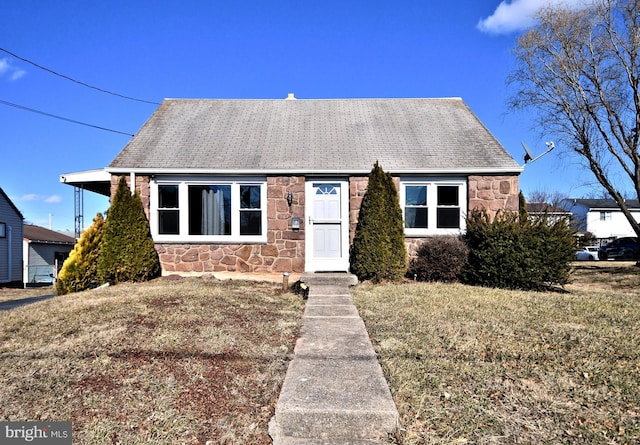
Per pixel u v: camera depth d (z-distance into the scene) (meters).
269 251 10.02
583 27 16.55
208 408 3.37
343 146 10.81
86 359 4.13
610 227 40.44
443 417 3.17
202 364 4.07
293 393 3.43
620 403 3.35
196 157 10.26
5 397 3.42
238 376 3.88
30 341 4.69
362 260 9.13
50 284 25.55
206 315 5.71
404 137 11.23
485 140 11.02
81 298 6.91
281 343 4.77
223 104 13.16
